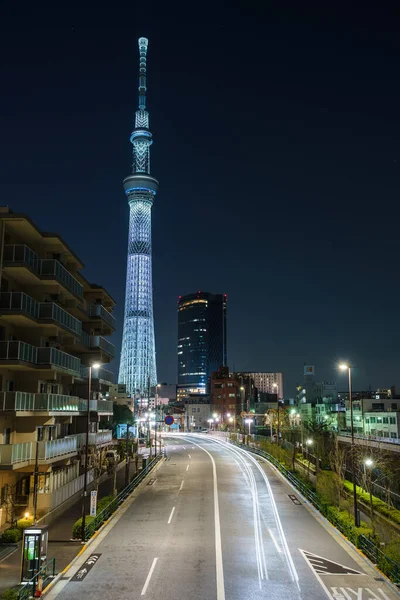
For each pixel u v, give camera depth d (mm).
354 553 30750
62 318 44188
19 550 30859
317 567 28062
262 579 26078
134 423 96750
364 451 60656
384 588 24891
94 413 55781
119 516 40719
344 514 37906
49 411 39938
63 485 43281
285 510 43062
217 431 161750
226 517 40375
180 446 107500
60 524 37125
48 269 42406
